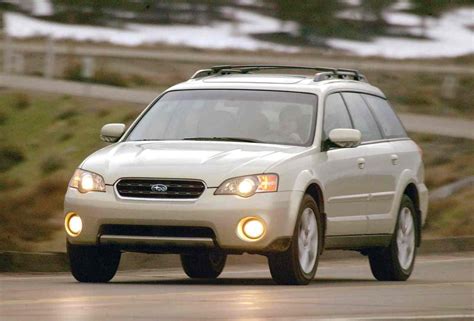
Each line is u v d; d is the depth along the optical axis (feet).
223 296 68.13
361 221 86.79
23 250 110.22
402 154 93.50
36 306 61.31
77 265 81.00
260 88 86.17
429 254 123.85
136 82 310.45
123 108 242.37
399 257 91.50
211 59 401.49
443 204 155.53
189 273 93.86
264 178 77.36
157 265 103.14
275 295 69.56
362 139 88.79
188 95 86.89
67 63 349.41
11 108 238.68
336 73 91.15
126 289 74.18
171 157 79.00
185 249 77.51
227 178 77.05
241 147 81.00
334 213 83.61
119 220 77.66
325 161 82.53
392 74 388.98
